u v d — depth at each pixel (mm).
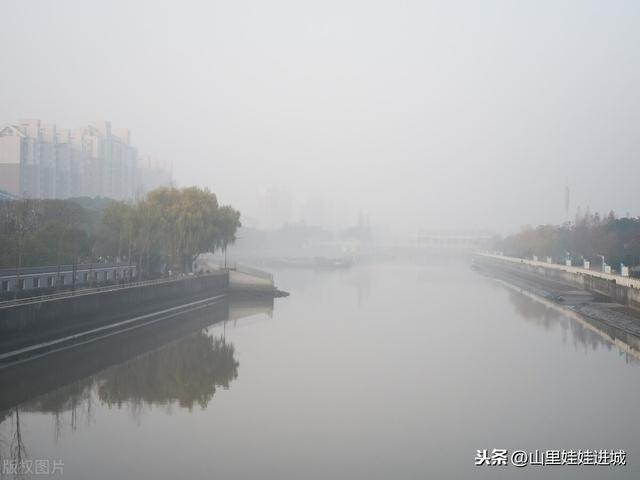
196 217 121750
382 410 49750
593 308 107062
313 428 45281
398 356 69938
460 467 38500
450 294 144625
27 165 185750
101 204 160500
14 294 70500
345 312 108250
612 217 198000
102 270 103188
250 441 42688
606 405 51406
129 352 71312
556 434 44469
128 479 36312
